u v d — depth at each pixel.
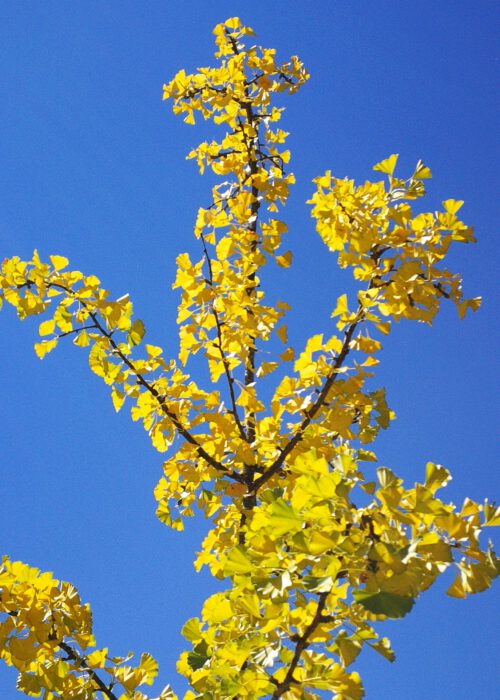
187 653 2.65
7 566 2.62
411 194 2.75
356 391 2.81
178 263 3.08
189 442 3.09
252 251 3.37
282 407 2.90
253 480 3.13
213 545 3.24
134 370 3.03
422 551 1.70
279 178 3.71
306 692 1.92
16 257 2.98
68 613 2.65
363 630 1.91
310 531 1.83
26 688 2.52
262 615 2.04
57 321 2.99
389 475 1.80
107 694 2.67
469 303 2.67
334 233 2.77
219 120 3.94
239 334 3.10
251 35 3.99
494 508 1.76
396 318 2.66
